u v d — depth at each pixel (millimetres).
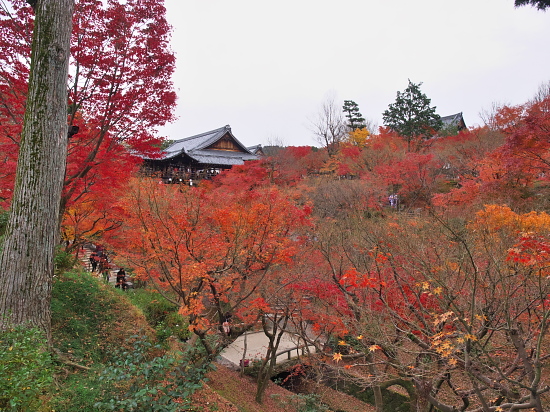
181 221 8383
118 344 9062
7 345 5457
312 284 10055
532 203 13398
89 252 22609
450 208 13461
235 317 13945
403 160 20453
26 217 6816
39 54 7000
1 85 8430
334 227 11805
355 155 25656
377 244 8477
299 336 11539
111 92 9516
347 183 19766
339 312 9789
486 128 23125
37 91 6984
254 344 17141
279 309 10992
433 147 27609
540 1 14039
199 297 9164
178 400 7500
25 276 6742
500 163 14727
